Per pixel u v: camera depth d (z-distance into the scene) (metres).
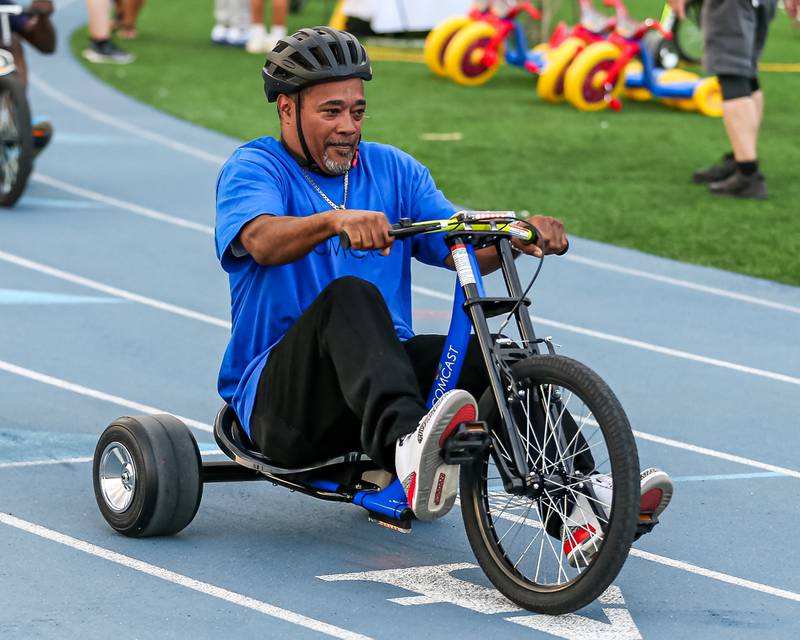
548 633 10.74
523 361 10.78
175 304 22.92
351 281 11.26
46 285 23.83
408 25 59.75
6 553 12.27
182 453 12.48
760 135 41.84
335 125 11.88
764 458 16.09
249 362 12.34
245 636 10.55
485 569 11.30
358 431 11.69
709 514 14.01
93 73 51.22
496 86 51.19
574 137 40.81
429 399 11.47
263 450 12.05
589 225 29.83
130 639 10.45
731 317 23.34
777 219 30.75
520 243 11.73
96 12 53.94
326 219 10.79
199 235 28.34
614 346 21.33
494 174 34.97
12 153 30.00
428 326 21.97
